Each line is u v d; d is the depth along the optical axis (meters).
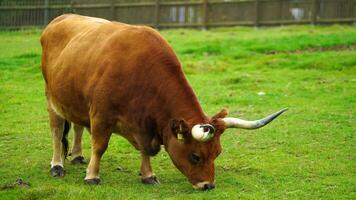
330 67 24.45
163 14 38.03
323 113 18.23
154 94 11.84
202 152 11.30
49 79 13.60
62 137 13.65
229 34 33.47
